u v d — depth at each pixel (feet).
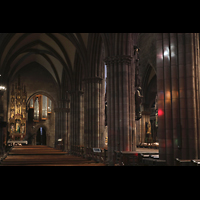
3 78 105.81
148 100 116.67
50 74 146.20
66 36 87.81
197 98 35.47
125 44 59.26
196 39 36.32
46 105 159.12
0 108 102.12
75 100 105.09
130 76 59.36
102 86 84.07
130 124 58.18
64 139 128.88
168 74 36.27
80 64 103.71
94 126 80.28
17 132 135.44
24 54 125.70
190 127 34.73
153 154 42.32
